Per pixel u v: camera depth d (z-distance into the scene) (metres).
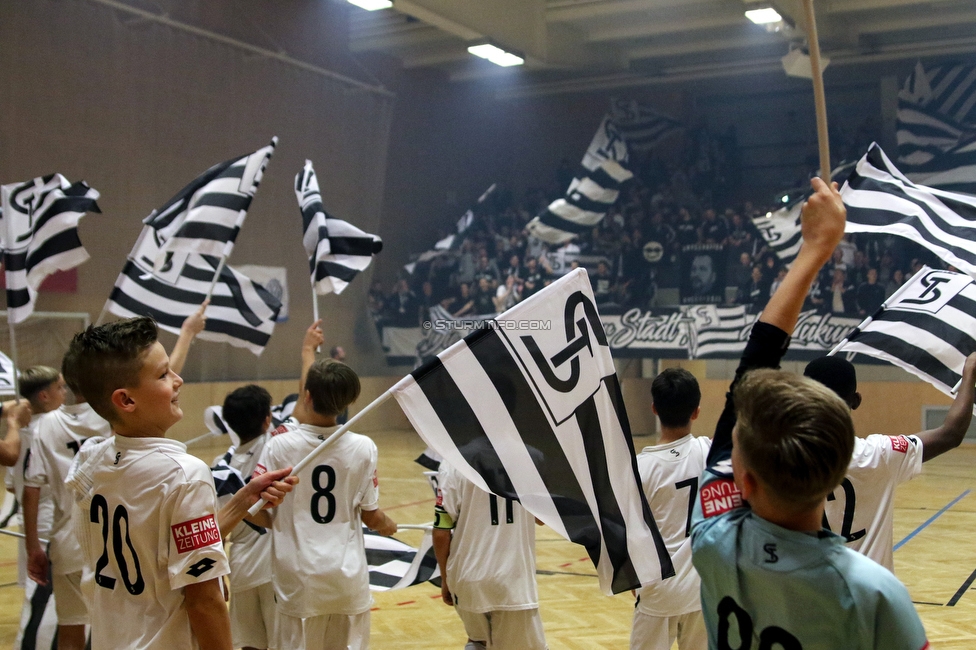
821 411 1.34
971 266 2.89
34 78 12.38
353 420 2.22
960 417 2.61
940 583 5.75
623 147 16.09
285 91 16.17
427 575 4.13
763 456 1.36
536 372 2.23
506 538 3.33
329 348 16.92
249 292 4.98
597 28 17.05
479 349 2.21
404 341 17.30
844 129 18.20
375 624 5.07
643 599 3.18
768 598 1.40
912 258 13.41
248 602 3.81
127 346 1.90
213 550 1.87
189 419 13.97
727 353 13.60
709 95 19.36
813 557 1.37
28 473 3.75
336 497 3.31
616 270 16.38
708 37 17.47
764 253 14.50
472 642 3.49
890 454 2.55
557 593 5.68
